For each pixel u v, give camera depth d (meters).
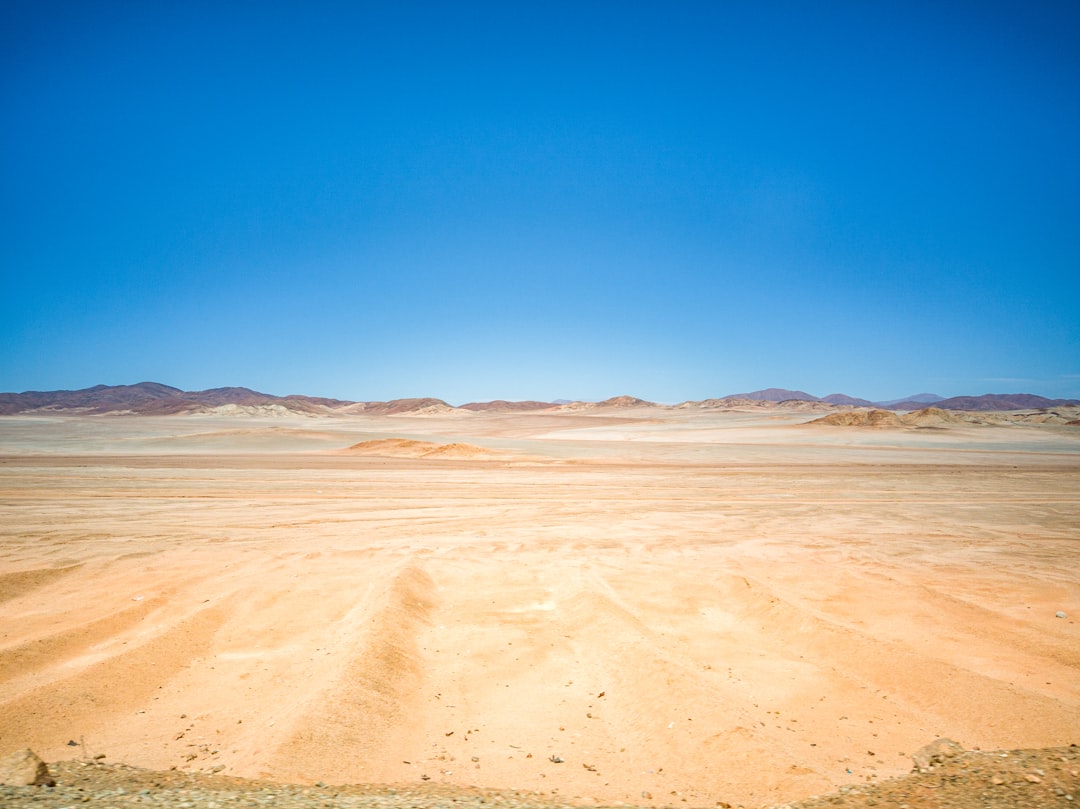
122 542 23.77
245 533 26.14
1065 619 15.71
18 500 33.69
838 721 10.53
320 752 9.05
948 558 22.58
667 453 82.38
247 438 99.06
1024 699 10.87
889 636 14.56
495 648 14.02
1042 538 26.47
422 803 6.78
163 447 87.69
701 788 8.41
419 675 12.53
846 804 6.96
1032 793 6.66
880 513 32.94
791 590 18.28
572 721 10.67
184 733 9.93
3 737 9.47
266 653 13.48
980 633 14.70
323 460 67.69
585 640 14.45
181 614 15.66
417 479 48.12
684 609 16.67
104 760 8.91
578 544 24.67
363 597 16.92
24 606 16.06
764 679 12.30
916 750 9.48
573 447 95.69
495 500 37.09
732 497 39.03
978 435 115.62
